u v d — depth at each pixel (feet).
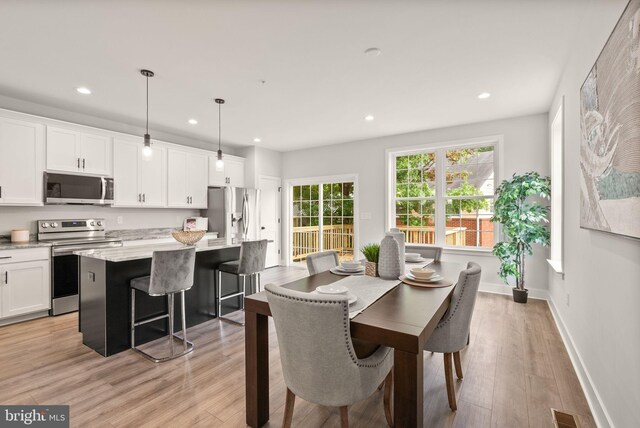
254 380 5.70
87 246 12.53
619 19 4.43
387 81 10.16
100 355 8.50
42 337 9.64
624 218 4.36
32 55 8.43
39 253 11.16
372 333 4.42
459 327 6.08
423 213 16.43
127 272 8.96
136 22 6.96
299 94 11.25
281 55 8.48
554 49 8.16
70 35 7.47
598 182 5.57
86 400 6.47
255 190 19.40
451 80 10.07
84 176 12.82
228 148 20.33
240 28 7.23
